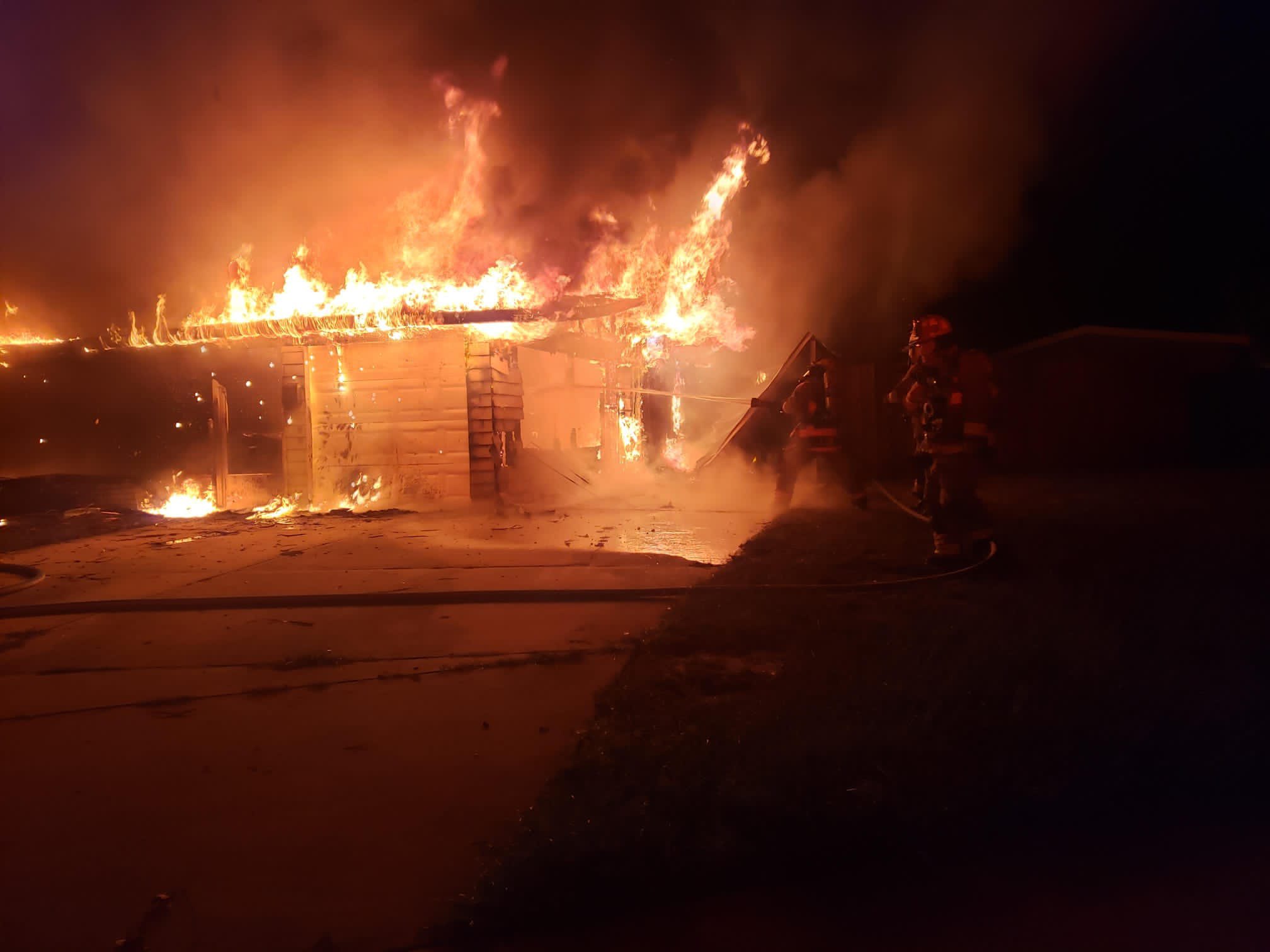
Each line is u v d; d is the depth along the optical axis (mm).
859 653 4668
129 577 7984
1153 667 4129
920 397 7195
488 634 5582
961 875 2654
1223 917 2408
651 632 5316
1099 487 14016
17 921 2578
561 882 2611
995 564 6699
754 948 2363
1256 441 20047
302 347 13469
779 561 7367
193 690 4699
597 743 3633
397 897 2641
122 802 3357
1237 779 3088
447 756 3689
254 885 2732
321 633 5766
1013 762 3240
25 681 4945
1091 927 2393
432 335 12914
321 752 3787
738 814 2938
